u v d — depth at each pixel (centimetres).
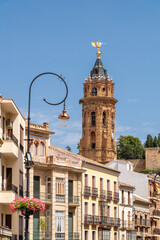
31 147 8919
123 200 11612
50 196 8969
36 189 8875
